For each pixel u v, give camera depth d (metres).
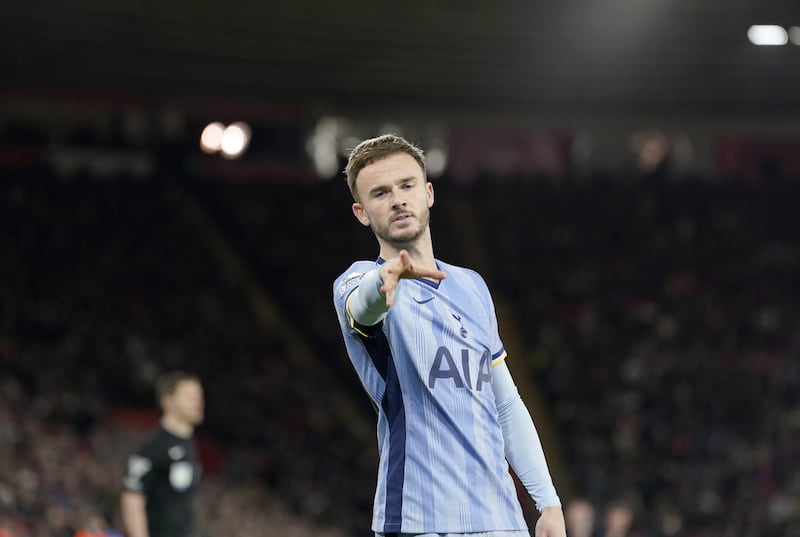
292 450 78.94
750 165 127.19
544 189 118.62
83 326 82.12
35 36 83.12
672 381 92.06
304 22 84.75
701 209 116.88
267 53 90.25
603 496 76.62
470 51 91.69
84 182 101.44
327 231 109.19
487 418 11.13
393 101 102.06
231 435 78.75
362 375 11.32
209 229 105.50
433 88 99.69
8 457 54.34
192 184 110.50
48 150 107.75
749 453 82.25
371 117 104.25
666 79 99.06
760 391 90.25
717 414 87.44
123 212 99.81
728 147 127.25
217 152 117.38
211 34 85.31
